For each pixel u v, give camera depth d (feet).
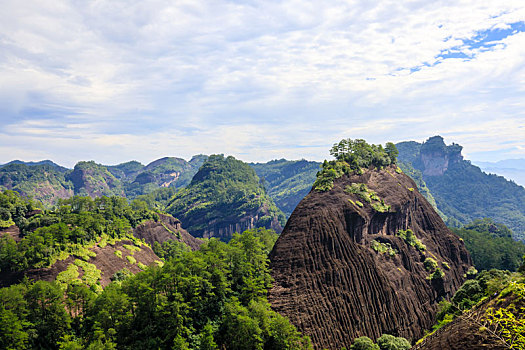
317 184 363.15
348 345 266.36
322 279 288.51
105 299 225.76
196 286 242.37
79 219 402.31
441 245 428.15
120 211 520.42
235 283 276.00
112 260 384.68
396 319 306.35
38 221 390.83
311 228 313.32
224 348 226.99
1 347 192.65
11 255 300.20
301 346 234.58
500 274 280.31
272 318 236.84
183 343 203.51
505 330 71.26
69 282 305.94
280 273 285.84
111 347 192.34
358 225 339.98
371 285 308.19
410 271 361.10
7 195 430.20
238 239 317.01
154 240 559.79
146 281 239.91
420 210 444.55
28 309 220.64
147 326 223.10
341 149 417.49
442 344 163.53
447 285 376.27
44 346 213.25
